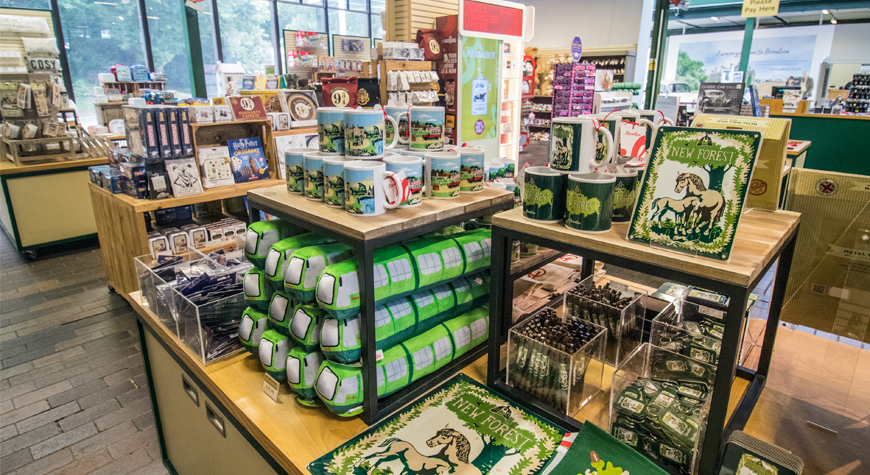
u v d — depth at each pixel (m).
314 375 1.33
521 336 1.37
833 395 1.46
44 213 5.39
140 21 11.10
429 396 1.40
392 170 1.33
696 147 1.03
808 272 1.56
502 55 6.85
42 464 2.46
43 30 5.50
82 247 5.83
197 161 3.80
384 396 1.34
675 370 1.29
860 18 14.40
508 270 1.57
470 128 6.61
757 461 0.98
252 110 3.94
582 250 1.18
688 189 1.03
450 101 6.38
